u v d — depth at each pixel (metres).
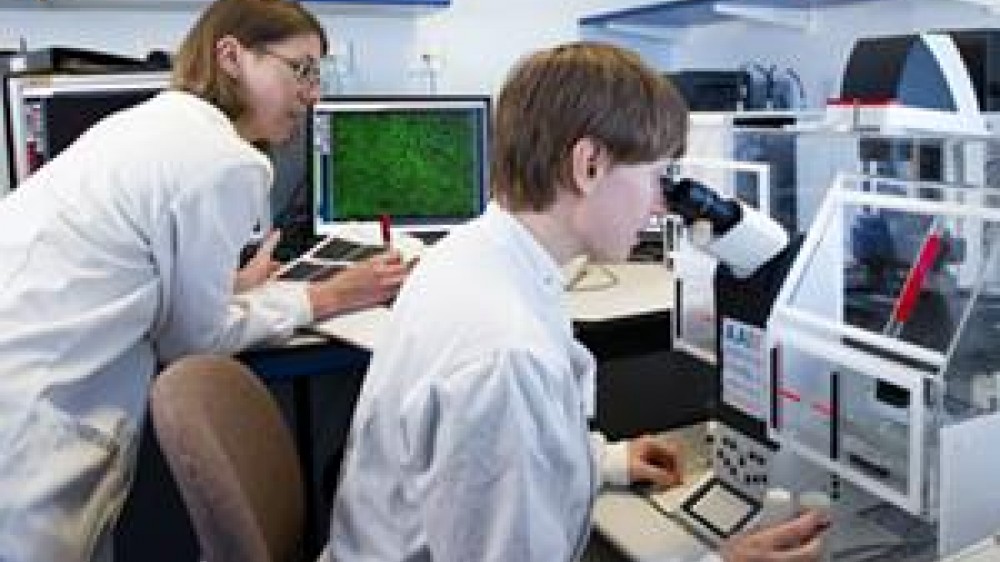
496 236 0.97
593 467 0.96
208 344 1.53
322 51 1.59
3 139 2.09
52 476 1.29
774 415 1.11
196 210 1.39
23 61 2.18
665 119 0.93
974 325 0.98
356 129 2.40
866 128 1.34
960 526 0.98
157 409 0.97
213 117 1.47
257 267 1.86
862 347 1.05
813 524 1.00
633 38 2.97
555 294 0.98
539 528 0.86
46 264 1.34
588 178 0.92
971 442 0.97
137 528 2.00
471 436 0.84
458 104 2.45
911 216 1.15
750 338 1.15
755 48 2.76
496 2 2.87
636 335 1.78
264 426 1.18
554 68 0.93
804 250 1.13
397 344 0.96
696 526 1.13
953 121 1.38
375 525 0.98
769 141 1.52
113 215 1.37
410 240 2.20
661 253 2.24
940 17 2.22
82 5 2.46
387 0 2.51
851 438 1.04
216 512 0.94
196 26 1.55
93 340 1.35
